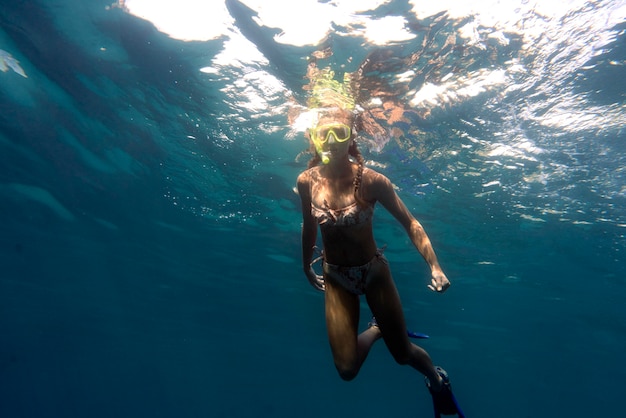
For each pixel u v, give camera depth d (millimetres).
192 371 65000
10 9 8195
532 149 9898
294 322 29625
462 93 8445
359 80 8125
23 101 11227
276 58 8086
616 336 24719
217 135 11016
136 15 7754
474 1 6559
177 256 20391
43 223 18312
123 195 15398
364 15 6852
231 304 27172
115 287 26203
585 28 6875
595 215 12266
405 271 18375
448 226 14312
